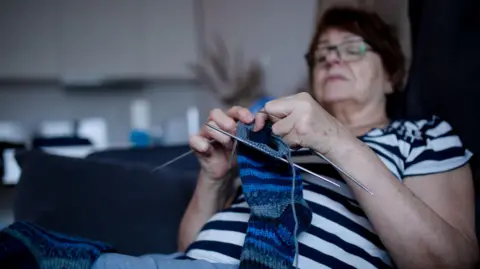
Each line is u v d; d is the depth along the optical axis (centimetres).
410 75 99
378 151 74
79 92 294
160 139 258
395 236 60
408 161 75
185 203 104
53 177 107
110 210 101
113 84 287
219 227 76
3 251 55
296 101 59
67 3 260
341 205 69
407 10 104
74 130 260
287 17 177
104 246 61
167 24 268
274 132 59
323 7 142
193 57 268
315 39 102
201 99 272
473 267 65
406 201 60
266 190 60
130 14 266
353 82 91
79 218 99
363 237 67
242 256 58
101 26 264
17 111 286
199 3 259
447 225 63
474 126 85
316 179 73
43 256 56
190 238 88
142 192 104
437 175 72
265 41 194
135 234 99
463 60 89
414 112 98
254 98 192
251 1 203
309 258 64
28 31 257
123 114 301
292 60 174
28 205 103
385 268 68
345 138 60
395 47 96
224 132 64
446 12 93
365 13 97
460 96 89
